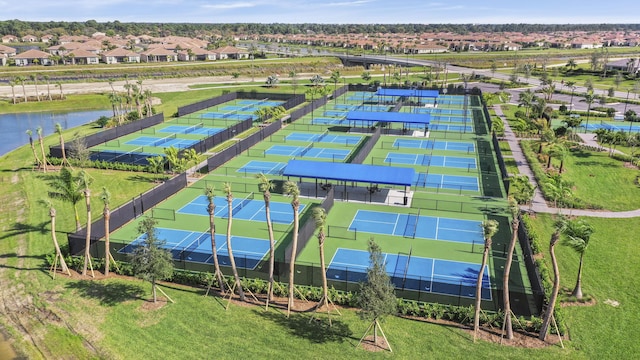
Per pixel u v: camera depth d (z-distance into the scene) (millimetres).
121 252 38688
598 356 26500
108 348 27219
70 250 37375
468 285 34406
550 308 27422
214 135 72875
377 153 71875
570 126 80375
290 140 79125
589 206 49156
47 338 28641
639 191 54250
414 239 42375
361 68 188750
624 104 113625
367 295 26266
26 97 115688
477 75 166875
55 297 32312
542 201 51000
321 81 140000
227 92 129750
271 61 189500
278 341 27578
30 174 59250
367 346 27172
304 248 40312
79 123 98188
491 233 26812
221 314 30203
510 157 68625
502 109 108188
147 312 30344
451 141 79312
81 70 151875
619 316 30250
